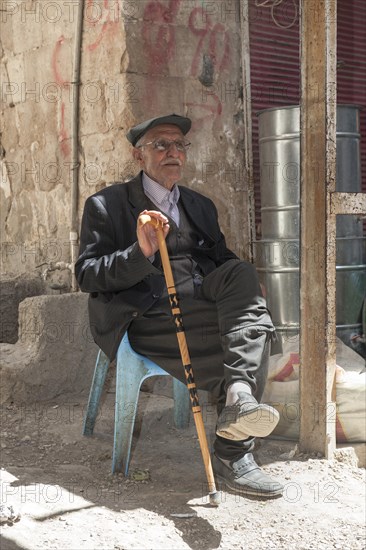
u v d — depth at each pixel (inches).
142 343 142.8
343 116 202.2
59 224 222.2
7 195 245.4
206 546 116.5
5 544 108.3
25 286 220.2
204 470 146.1
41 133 227.1
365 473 149.1
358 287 202.7
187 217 156.4
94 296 147.6
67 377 190.4
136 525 119.9
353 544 120.2
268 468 146.6
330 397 150.8
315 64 147.6
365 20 249.1
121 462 141.7
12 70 237.3
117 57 196.7
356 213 151.9
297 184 204.7
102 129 203.0
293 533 122.3
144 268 133.3
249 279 133.7
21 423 171.0
